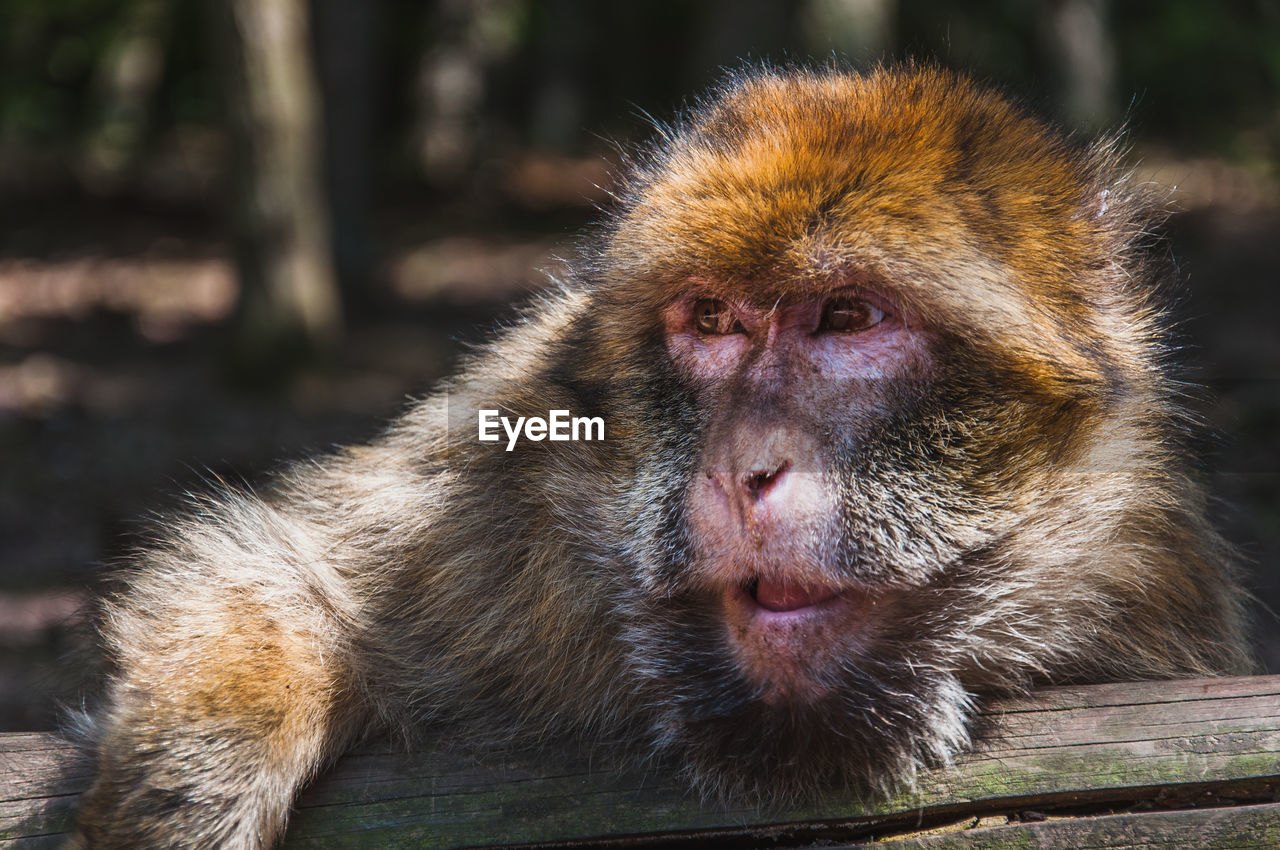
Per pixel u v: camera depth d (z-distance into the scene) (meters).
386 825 0.81
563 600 0.86
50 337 3.08
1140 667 0.85
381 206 4.85
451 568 0.88
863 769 0.80
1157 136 4.66
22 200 4.45
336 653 0.86
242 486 0.95
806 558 0.78
